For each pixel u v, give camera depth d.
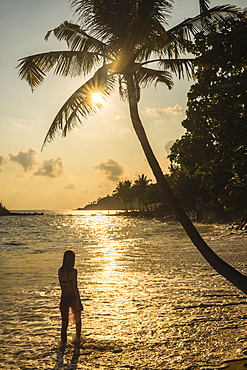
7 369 5.47
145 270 16.36
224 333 7.15
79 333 6.78
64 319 6.72
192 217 93.62
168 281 13.35
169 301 10.05
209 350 6.22
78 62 8.21
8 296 11.05
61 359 5.88
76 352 6.20
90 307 9.43
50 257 23.33
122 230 65.56
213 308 9.21
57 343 6.67
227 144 10.66
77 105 8.05
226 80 10.59
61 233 59.16
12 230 71.38
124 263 19.14
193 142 11.61
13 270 17.06
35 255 24.72
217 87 10.60
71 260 6.80
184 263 18.62
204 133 11.37
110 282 13.26
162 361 5.77
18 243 37.47
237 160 10.77
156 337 6.97
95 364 5.68
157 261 19.72
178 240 36.78
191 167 12.43
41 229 75.62
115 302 9.98
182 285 12.49
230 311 8.89
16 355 6.07
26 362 5.76
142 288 12.02
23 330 7.54
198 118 11.16
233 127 10.33
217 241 31.12
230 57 9.97
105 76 7.93
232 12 7.94
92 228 78.19
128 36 7.63
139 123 7.45
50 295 11.20
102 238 44.50
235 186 11.34
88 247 31.08
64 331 6.67
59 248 30.61
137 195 178.38
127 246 31.14
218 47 9.77
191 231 6.70
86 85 7.96
